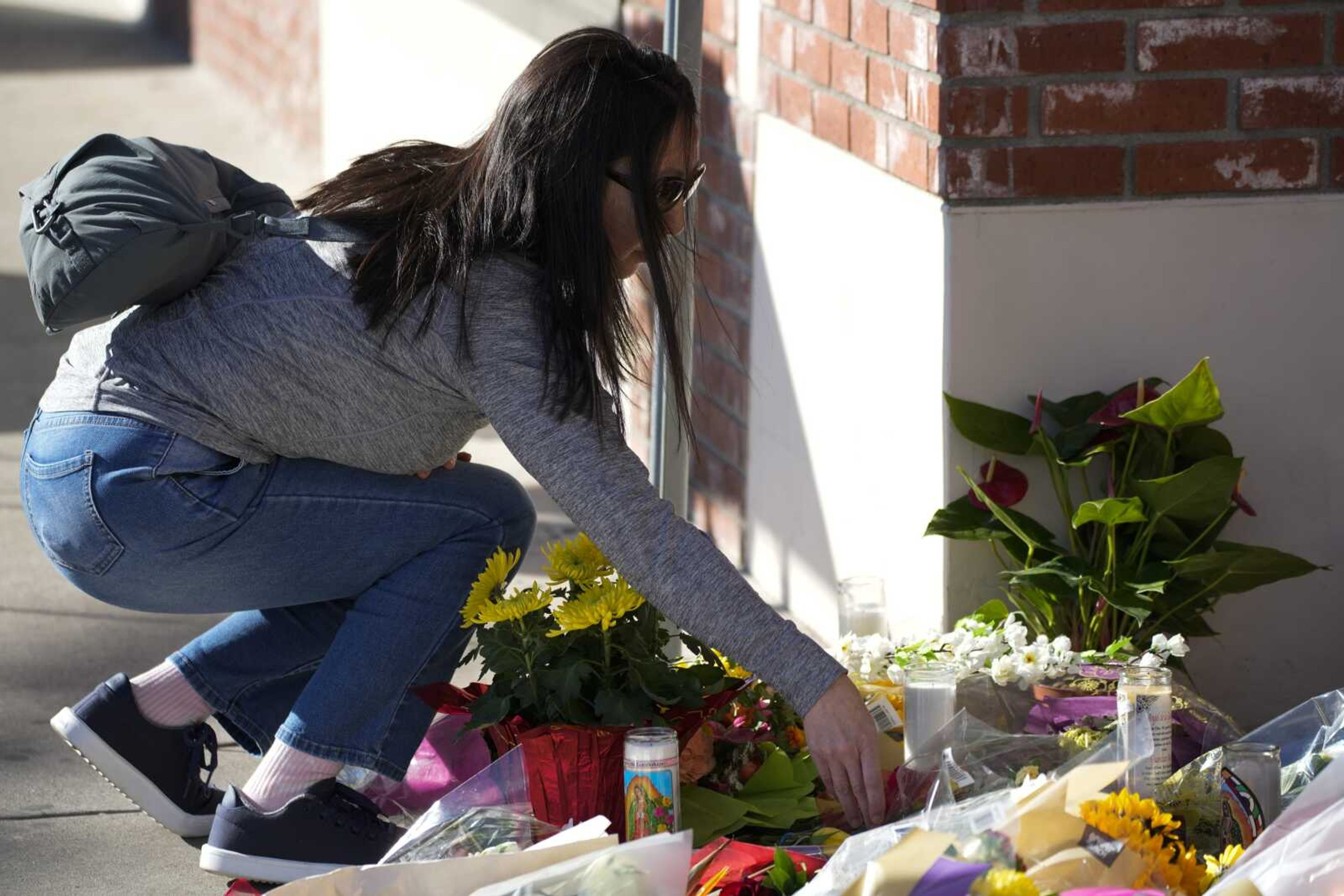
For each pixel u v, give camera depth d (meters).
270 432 3.24
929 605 4.33
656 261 3.03
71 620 5.43
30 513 3.37
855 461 4.80
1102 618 3.98
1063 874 2.30
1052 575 4.01
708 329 6.09
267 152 14.02
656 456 3.93
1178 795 2.96
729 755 3.42
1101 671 3.50
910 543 4.44
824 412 5.03
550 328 3.00
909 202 4.30
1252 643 4.31
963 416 4.09
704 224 6.06
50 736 4.43
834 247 4.86
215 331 3.20
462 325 3.02
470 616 3.21
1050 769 3.10
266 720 3.76
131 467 3.22
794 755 3.54
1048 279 4.13
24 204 3.25
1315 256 4.18
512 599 3.18
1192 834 2.91
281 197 3.66
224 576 3.36
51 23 24.17
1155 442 4.04
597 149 2.99
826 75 4.85
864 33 4.52
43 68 19.31
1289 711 3.92
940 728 3.24
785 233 5.27
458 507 3.41
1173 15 4.04
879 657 3.65
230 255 3.29
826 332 4.97
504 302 3.03
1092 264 4.14
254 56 15.38
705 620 2.95
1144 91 4.07
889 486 4.55
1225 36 4.05
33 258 3.13
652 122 3.02
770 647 2.94
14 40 22.08
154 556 3.27
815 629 5.21
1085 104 4.06
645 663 3.16
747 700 3.48
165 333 3.25
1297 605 4.30
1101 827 2.42
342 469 3.35
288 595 3.45
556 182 2.98
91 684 4.84
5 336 9.03
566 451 2.97
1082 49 4.04
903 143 4.31
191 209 3.21
